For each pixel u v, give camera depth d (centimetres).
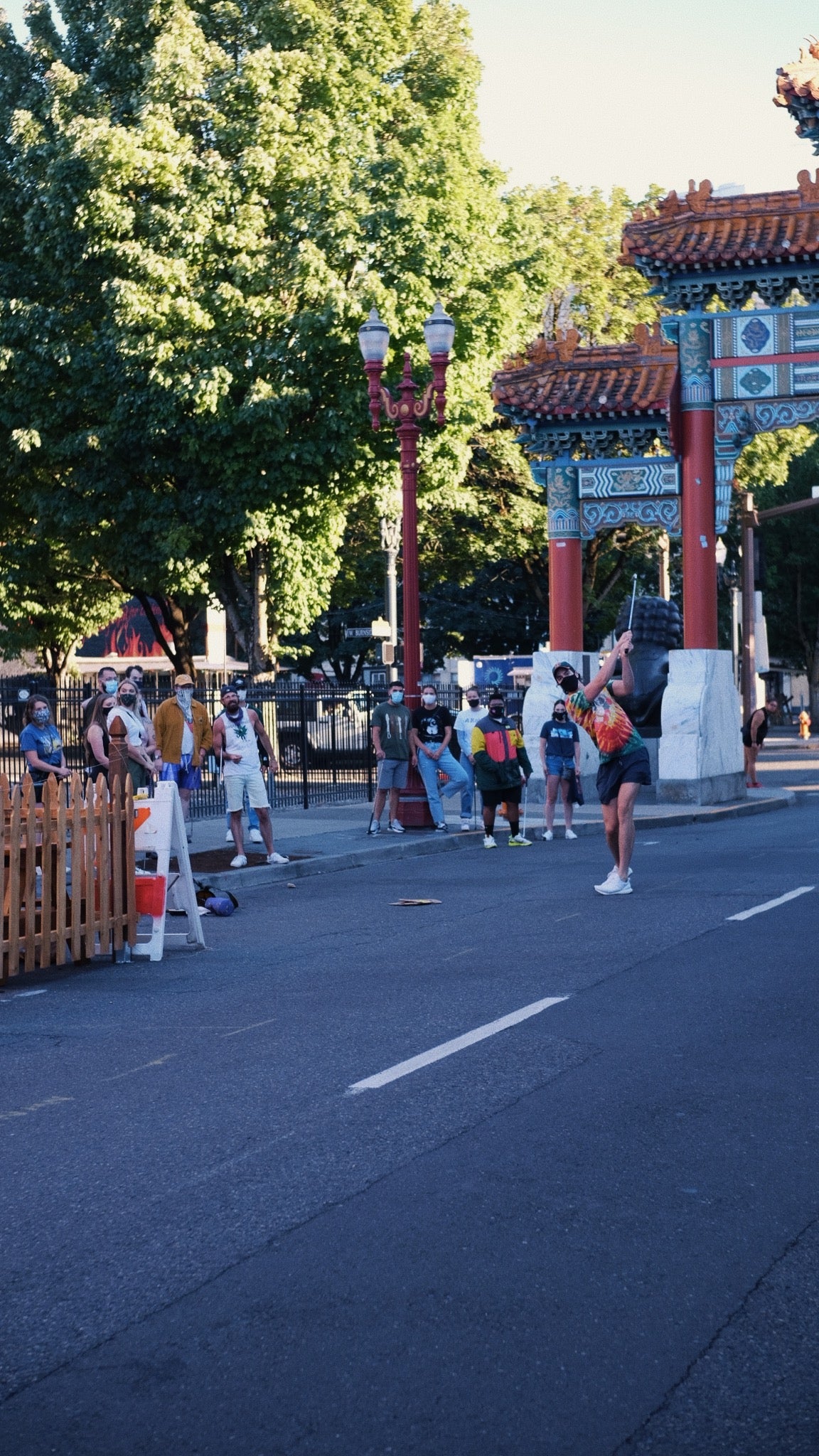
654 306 5466
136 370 3425
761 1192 600
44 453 3631
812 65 2817
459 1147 666
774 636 8650
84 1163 663
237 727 1900
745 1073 786
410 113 3862
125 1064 856
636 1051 836
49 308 3559
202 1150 674
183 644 4275
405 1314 484
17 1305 504
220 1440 407
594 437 2995
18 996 1111
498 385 3022
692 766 2852
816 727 8331
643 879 1673
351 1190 610
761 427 2855
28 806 1164
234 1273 524
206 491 3528
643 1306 488
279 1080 797
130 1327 481
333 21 3678
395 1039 884
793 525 7862
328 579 4122
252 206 3481
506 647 6197
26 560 4025
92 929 1229
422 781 2383
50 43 3850
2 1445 407
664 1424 411
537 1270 520
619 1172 627
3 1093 797
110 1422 419
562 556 3016
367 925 1419
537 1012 946
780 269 2784
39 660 5422
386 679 3769
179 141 3478
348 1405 424
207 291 3459
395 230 3484
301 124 3569
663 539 5244
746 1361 448
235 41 3738
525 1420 413
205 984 1131
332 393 3534
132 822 1280
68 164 3397
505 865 1939
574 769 2350
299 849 2095
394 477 3738
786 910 1375
